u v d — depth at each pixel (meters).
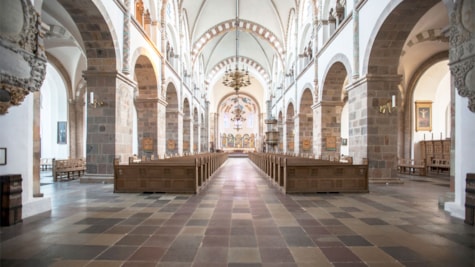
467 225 5.08
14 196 5.06
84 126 21.84
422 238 4.39
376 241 4.26
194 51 27.50
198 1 24.42
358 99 11.05
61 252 3.82
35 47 5.43
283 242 4.21
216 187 9.58
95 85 10.69
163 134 16.77
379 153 10.35
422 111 17.72
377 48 10.15
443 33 5.93
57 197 7.73
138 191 8.43
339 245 4.09
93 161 10.70
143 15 14.40
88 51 10.62
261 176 13.06
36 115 6.65
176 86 20.66
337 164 8.53
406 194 8.28
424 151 17.34
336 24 13.84
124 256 3.69
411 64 17.39
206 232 4.66
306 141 21.42
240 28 27.59
